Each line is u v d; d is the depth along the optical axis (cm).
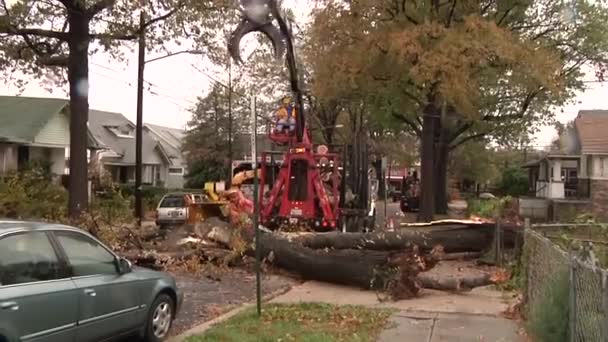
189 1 1972
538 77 2355
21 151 3816
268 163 1938
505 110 3559
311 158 1706
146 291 766
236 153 5409
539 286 792
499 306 1007
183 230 1531
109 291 701
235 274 1305
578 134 4531
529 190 6619
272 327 838
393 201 5975
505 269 1214
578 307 614
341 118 4681
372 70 2542
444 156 3956
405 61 2389
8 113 3809
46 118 3778
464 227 1439
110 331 705
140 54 2867
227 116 5456
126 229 1578
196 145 5547
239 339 772
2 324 563
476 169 7112
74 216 1927
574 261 624
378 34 2430
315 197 1709
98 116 5988
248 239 1332
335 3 2531
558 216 3594
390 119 3466
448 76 2253
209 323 882
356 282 1159
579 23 3038
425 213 2977
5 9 1919
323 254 1204
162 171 6262
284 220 1691
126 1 1941
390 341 778
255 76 4294
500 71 2583
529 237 909
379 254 1152
